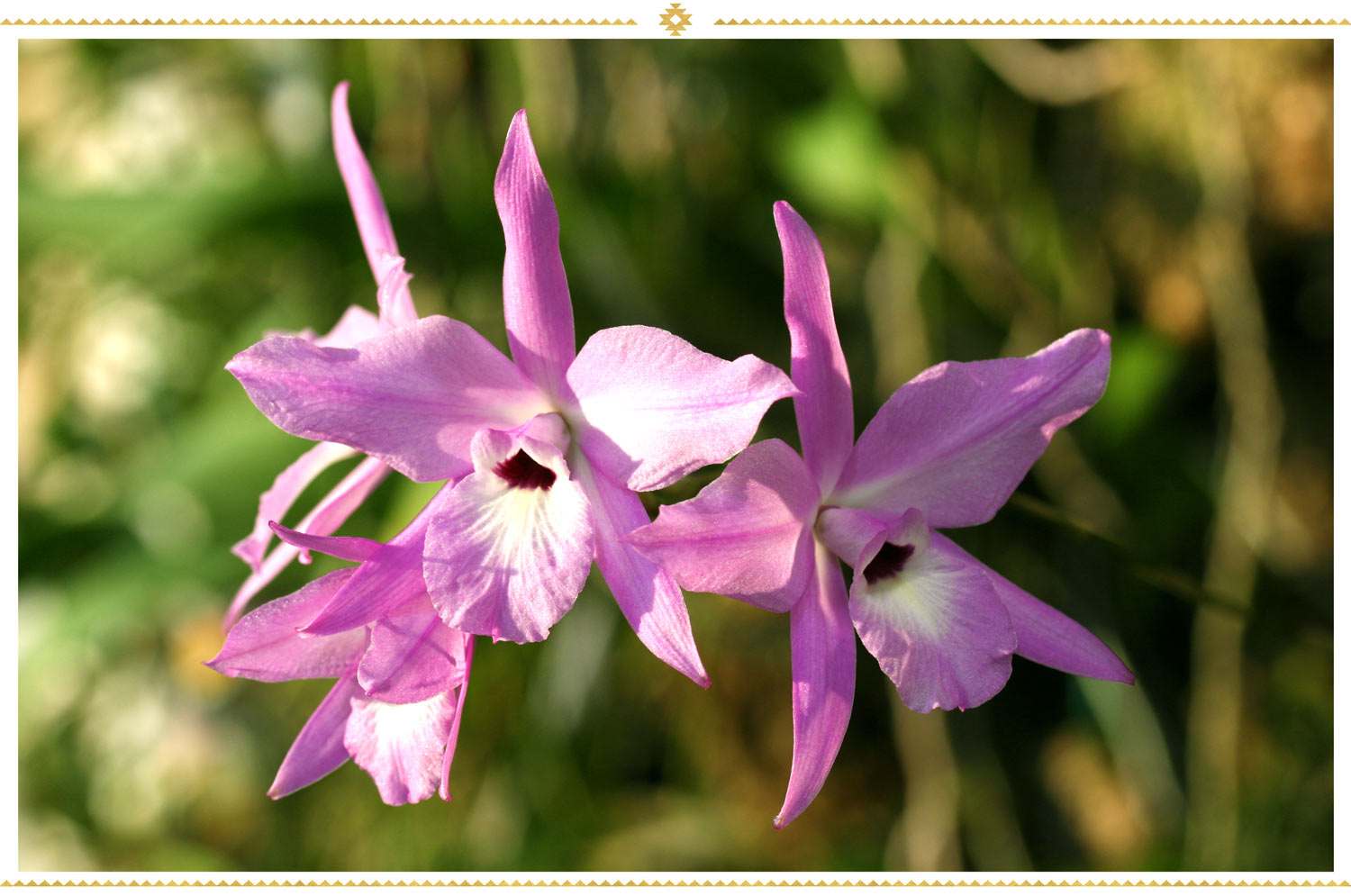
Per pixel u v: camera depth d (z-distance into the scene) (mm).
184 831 533
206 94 519
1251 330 448
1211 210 452
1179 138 457
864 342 465
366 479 367
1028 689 469
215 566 446
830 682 353
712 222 471
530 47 454
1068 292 465
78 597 452
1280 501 468
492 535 348
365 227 375
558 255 351
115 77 517
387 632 345
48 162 537
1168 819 454
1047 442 355
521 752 469
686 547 340
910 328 453
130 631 525
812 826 477
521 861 463
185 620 516
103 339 525
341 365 345
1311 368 478
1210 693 445
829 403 351
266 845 517
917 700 351
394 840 483
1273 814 454
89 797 540
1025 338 463
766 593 347
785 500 347
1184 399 474
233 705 534
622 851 466
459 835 475
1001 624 352
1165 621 465
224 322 495
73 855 535
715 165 469
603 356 347
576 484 349
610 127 463
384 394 347
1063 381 353
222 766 530
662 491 359
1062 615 362
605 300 457
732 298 468
